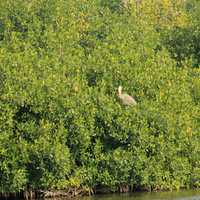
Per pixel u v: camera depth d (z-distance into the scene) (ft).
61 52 204.44
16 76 172.55
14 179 164.14
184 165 183.32
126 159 173.58
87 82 187.21
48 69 183.01
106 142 178.19
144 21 269.64
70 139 172.76
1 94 169.58
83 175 173.47
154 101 188.55
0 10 229.66
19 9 229.45
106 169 174.29
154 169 177.27
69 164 170.91
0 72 172.76
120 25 241.96
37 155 165.37
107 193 177.78
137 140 176.45
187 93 204.54
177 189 181.57
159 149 178.70
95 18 241.14
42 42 212.64
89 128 174.81
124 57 199.41
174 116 186.50
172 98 192.95
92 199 165.99
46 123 168.14
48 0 237.86
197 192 176.65
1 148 163.94
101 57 197.88
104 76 190.19
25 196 169.07
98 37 235.40
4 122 165.89
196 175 185.26
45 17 233.96
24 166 166.40
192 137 187.83
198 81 211.20
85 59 200.44
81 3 249.34
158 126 180.86
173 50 261.03
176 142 184.24
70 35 218.59
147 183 176.96
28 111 171.73
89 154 175.01
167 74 202.28
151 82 192.34
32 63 183.52
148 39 241.55
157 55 215.92
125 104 179.01
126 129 175.73
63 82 177.17
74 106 172.55
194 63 252.21
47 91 172.14
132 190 179.01
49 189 170.81
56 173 167.32
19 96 168.76
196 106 201.67
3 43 208.13
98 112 176.86
